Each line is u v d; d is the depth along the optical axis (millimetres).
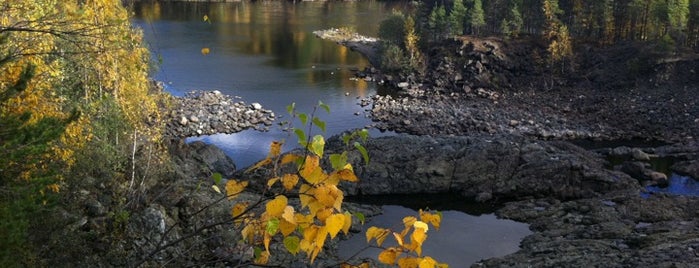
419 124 69062
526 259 32438
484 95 87500
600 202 41844
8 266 10727
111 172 27312
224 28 132750
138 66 30266
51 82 19328
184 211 30094
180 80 84375
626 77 89562
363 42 125938
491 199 46469
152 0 178125
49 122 12344
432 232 39219
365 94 84562
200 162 46875
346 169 3965
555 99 84312
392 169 47406
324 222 3805
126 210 26312
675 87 84125
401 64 100750
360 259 31062
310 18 159375
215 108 69000
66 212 21922
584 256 31078
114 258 23344
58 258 19328
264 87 84250
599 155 55562
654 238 33000
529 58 99500
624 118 73625
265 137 62000
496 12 121188
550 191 46688
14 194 12320
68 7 15211
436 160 47750
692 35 100312
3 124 11578
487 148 48812
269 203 3834
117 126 28203
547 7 105938
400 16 117875
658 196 42375
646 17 104438
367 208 42094
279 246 30109
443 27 121000
